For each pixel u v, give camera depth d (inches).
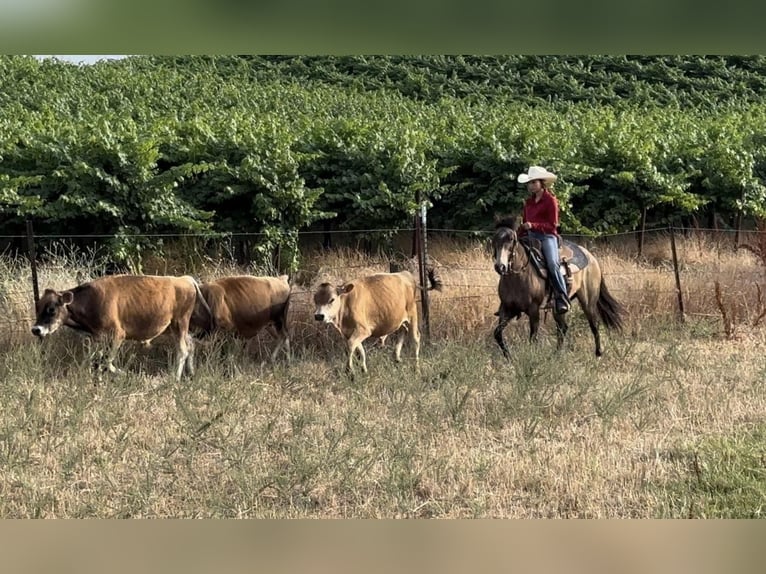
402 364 427.8
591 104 1417.3
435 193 716.0
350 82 1539.1
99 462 299.1
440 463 296.0
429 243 703.1
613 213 757.9
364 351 440.8
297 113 1104.2
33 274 447.8
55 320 390.6
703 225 831.1
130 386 384.2
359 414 357.1
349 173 700.7
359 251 678.5
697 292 545.6
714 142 878.4
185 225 602.9
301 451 305.3
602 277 484.7
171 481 288.0
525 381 375.6
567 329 480.7
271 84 1417.3
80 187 601.6
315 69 1581.0
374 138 735.1
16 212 605.3
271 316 443.5
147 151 616.4
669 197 745.0
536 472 289.3
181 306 415.8
